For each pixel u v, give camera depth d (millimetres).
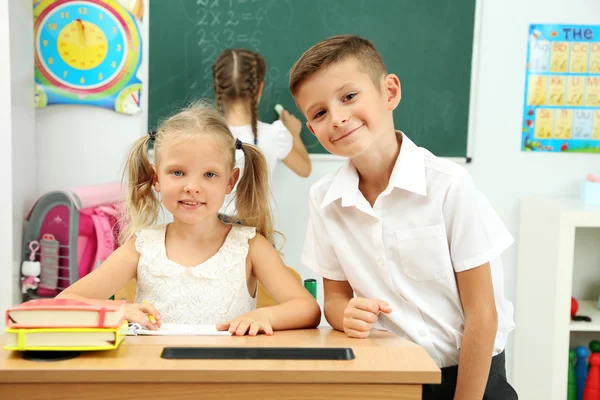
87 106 2410
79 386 720
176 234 1261
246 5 2381
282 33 2385
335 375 723
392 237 1140
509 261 2404
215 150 1149
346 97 1019
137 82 2396
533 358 2174
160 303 1218
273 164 2246
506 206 2410
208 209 1155
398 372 725
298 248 2434
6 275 2162
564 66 2359
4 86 2127
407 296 1145
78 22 2365
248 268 1264
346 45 1041
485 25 2359
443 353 1172
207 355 768
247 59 2189
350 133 1024
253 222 1331
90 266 2152
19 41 2215
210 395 727
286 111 2373
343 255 1177
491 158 2398
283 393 730
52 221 2145
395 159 1145
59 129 2414
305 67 1023
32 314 770
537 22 2348
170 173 1143
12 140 2156
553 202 2143
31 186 2340
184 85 2404
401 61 2377
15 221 2191
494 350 1216
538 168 2396
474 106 2381
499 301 1222
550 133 2381
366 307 924
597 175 2385
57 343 766
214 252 1262
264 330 947
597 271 2416
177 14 2381
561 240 1987
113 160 2428
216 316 1220
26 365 723
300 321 1075
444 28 2359
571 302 2131
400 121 2398
